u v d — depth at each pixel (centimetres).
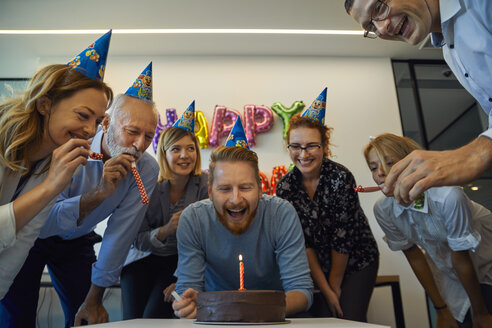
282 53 382
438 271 209
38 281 168
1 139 112
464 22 115
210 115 369
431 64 399
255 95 375
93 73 134
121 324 88
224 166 128
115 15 325
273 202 146
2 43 355
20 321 159
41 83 117
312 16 332
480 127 384
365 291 195
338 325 79
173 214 199
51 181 103
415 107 386
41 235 161
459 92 391
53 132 118
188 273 136
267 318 86
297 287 131
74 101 119
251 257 141
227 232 138
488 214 188
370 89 383
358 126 372
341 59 389
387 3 121
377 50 382
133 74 375
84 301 175
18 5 312
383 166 182
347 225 194
